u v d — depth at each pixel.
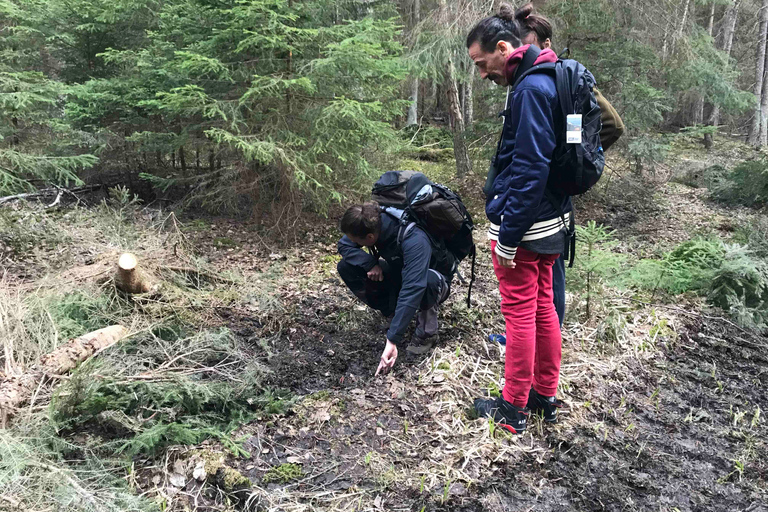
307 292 3.70
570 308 3.37
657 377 2.84
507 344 2.13
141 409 2.15
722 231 5.91
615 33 6.59
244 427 2.22
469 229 2.69
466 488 1.95
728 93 6.72
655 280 3.93
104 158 5.81
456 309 3.38
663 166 9.22
